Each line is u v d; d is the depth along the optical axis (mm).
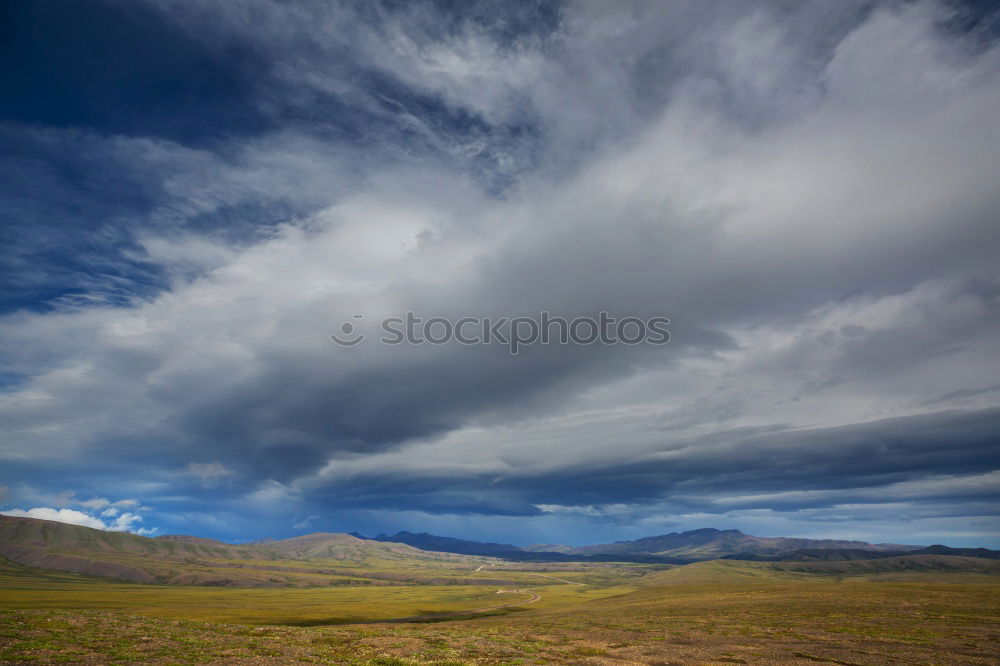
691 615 92812
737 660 49500
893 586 134375
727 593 141875
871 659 49469
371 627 78375
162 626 56375
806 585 153125
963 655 51312
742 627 73938
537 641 62125
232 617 129125
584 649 55938
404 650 51188
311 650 47906
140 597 197625
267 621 127750
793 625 73812
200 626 59500
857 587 134750
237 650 44469
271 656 43125
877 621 74688
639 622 85438
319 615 143500
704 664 47500
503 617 131125
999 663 47625
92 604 157500
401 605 181125
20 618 52969
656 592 184500
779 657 50969
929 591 115500
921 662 48125
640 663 48188
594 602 167875
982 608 85312
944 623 71812
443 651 51406
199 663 38156
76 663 35750
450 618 143500
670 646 58250
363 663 43281
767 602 106812
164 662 37625
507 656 50219
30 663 35219
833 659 49688
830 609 89375
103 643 42688
